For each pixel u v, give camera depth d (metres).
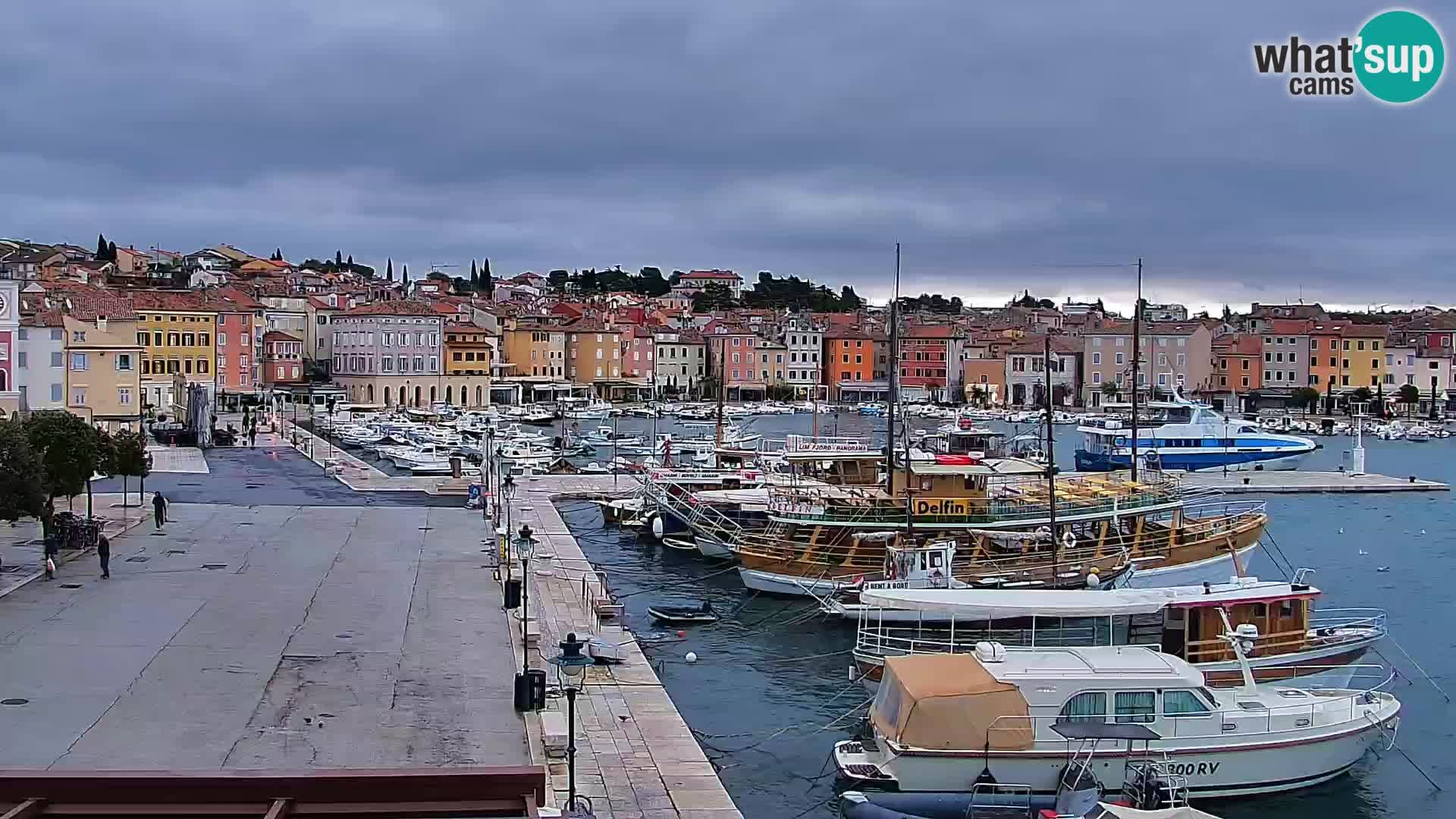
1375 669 50.56
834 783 36.62
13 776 17.36
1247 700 37.25
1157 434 129.62
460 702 36.47
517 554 57.84
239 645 42.38
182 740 32.22
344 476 101.12
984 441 83.62
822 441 96.62
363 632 44.78
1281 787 35.72
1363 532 88.31
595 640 45.75
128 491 86.44
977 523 62.31
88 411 128.12
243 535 67.88
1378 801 36.44
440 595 52.12
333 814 17.61
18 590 50.94
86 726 33.19
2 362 126.19
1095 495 65.56
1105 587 56.72
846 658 51.03
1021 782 34.00
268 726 33.69
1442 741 41.75
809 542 63.09
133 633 43.69
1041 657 36.94
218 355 186.50
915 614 47.03
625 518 87.12
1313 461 150.12
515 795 18.02
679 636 54.78
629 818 29.89
